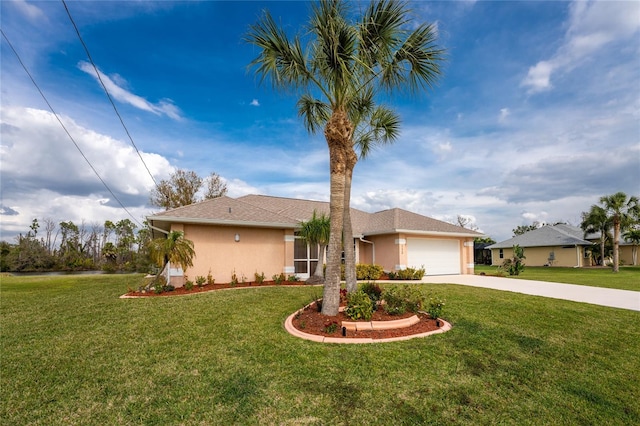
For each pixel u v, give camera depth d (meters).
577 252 37.06
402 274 18.22
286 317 8.31
